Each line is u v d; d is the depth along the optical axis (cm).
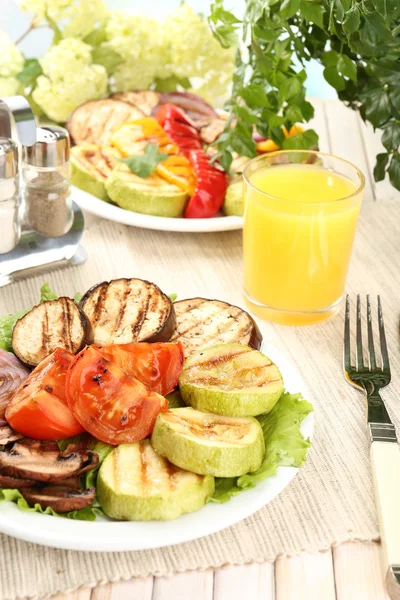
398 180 89
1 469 64
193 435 65
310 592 64
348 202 80
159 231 95
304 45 88
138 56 108
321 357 80
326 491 69
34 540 62
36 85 108
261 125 93
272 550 65
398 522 64
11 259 85
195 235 95
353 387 77
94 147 98
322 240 80
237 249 93
